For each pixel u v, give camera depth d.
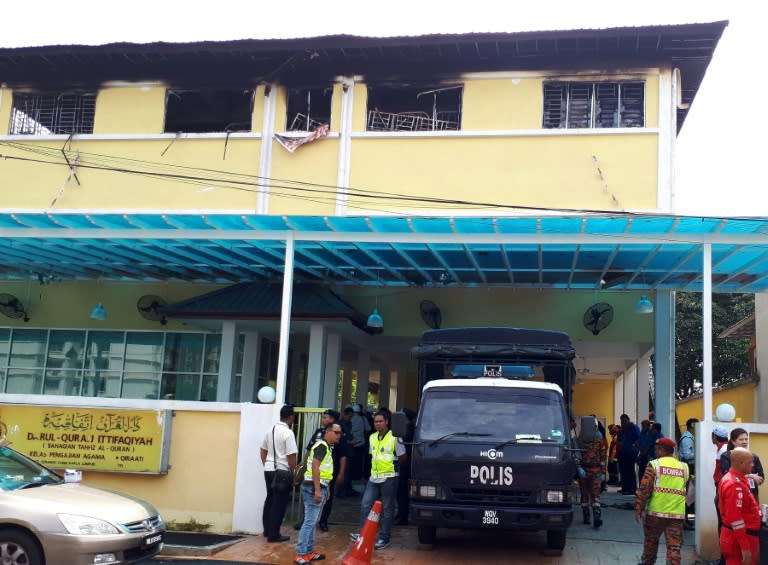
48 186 15.12
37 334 19.75
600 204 13.48
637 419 19.81
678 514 9.38
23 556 8.30
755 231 12.03
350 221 12.64
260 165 14.62
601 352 18.95
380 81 14.60
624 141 13.60
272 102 14.87
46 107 15.85
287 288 13.12
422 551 11.08
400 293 18.42
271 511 11.65
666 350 17.02
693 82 14.95
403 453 11.66
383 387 26.16
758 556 8.38
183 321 17.70
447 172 13.98
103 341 19.47
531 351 11.98
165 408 12.81
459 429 10.59
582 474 12.99
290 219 12.66
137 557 8.83
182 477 12.77
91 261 16.95
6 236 13.78
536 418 10.63
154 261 16.83
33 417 13.02
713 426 11.30
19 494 8.68
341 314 16.62
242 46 14.51
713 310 33.00
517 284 17.61
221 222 12.98
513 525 10.06
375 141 14.33
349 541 11.71
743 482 8.48
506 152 13.88
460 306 18.19
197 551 10.90
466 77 14.37
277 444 11.59
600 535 12.36
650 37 13.51
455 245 13.78
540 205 13.60
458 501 10.26
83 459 12.82
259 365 18.83
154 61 15.21
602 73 13.98
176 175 14.66
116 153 15.09
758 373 22.41
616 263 15.36
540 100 14.08
